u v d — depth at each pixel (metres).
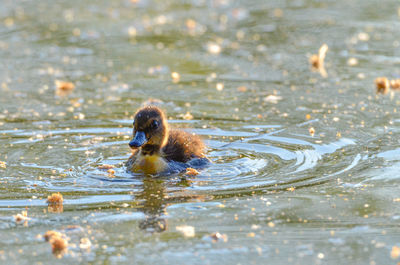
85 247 8.29
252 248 8.19
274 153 12.44
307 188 10.38
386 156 11.91
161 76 18.03
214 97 16.23
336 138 13.11
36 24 23.09
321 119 14.39
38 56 19.73
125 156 12.45
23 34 21.92
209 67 18.80
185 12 25.02
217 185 10.72
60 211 9.54
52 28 22.66
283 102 15.73
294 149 12.59
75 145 12.98
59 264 7.84
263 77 17.81
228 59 19.50
